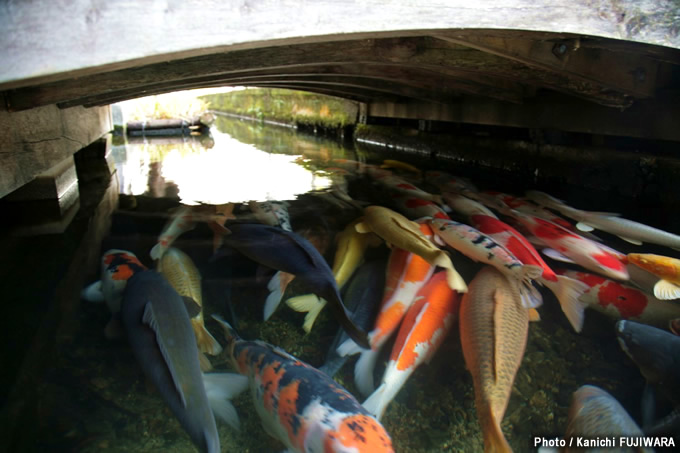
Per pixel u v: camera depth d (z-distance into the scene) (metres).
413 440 2.06
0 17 1.74
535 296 2.99
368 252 3.52
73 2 1.78
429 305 2.65
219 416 2.08
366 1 2.15
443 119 7.59
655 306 2.78
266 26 2.02
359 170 6.81
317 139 11.47
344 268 3.25
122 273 3.05
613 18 2.60
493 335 2.30
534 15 2.47
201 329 2.59
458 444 2.05
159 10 1.87
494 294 2.66
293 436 1.85
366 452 1.68
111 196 5.20
